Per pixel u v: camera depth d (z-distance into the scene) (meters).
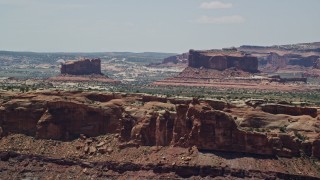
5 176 188.50
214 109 188.75
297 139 177.50
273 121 187.75
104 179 181.62
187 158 179.50
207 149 181.75
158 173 178.75
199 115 183.38
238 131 179.75
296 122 184.75
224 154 179.75
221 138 180.50
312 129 180.75
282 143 177.25
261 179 169.50
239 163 175.62
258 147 177.38
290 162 173.38
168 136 189.38
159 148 187.88
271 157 176.00
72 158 191.62
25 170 190.25
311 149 175.75
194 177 175.12
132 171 181.88
